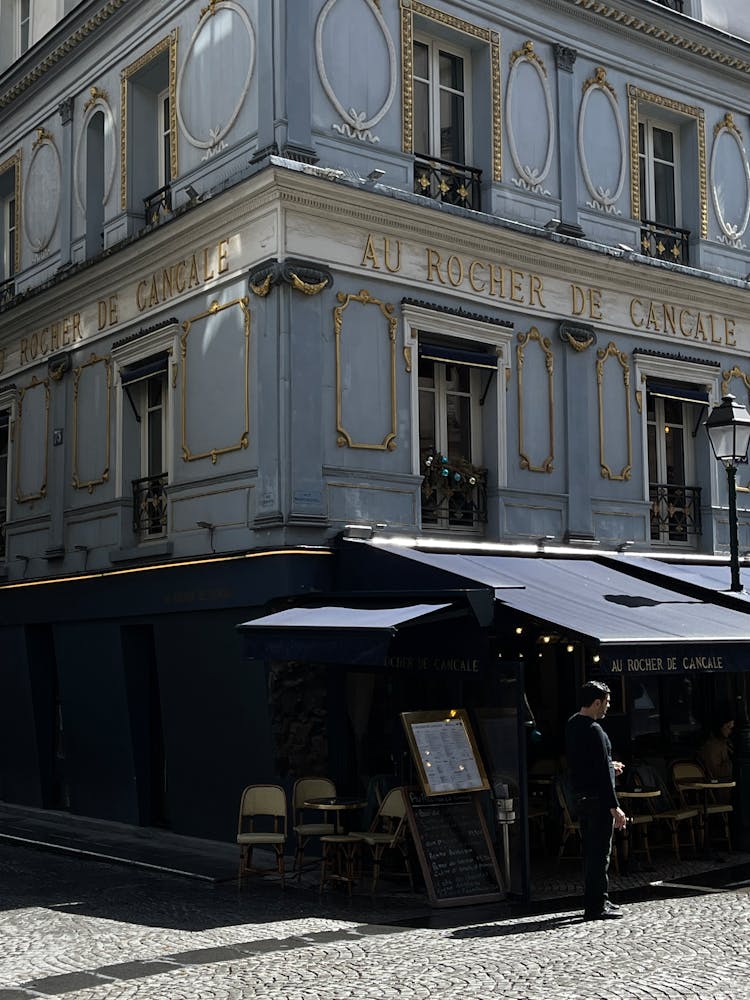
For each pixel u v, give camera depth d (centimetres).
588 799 967
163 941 905
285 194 1292
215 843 1361
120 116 1627
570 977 761
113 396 1585
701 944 857
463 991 731
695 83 1756
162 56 1553
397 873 1154
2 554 1859
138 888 1145
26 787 1741
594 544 1538
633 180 1672
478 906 1039
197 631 1391
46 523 1722
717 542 1689
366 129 1390
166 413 1533
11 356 1848
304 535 1280
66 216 1738
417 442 1389
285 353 1289
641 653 1084
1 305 1877
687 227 1748
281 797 1168
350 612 1142
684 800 1317
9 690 1778
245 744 1317
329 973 790
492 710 1106
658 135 1761
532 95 1564
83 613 1593
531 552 1448
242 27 1397
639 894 1080
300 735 1261
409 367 1385
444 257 1427
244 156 1373
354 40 1393
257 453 1314
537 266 1514
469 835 1078
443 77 1520
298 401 1289
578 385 1545
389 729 1291
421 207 1382
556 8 1594
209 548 1378
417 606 1123
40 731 1723
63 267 1725
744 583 1475
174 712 1427
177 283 1461
